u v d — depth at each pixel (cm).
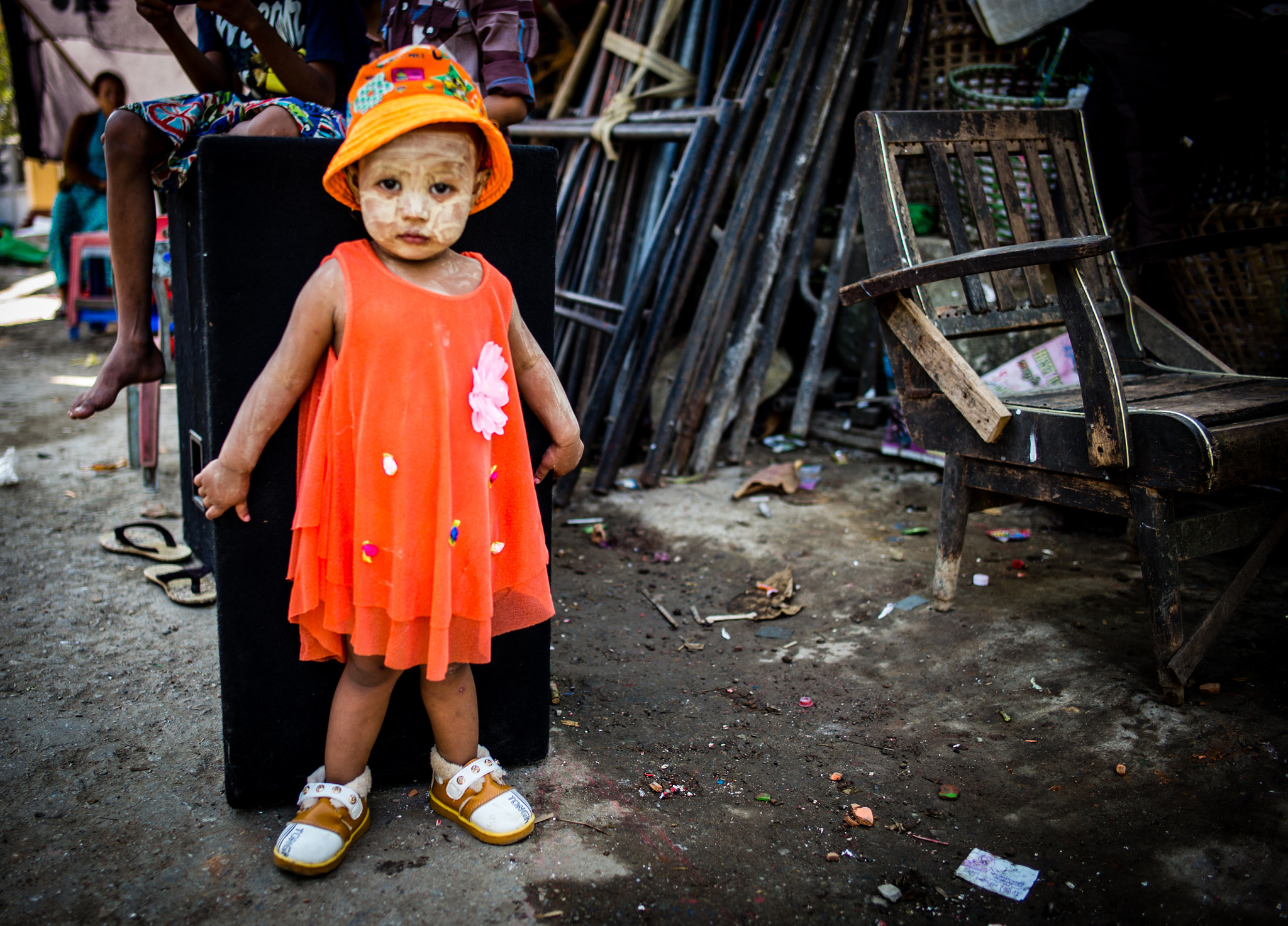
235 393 157
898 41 408
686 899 155
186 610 266
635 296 386
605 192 438
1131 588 272
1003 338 384
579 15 512
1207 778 183
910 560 302
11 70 695
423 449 145
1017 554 304
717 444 405
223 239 151
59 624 254
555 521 352
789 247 414
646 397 385
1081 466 212
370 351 142
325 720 175
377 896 152
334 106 232
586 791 185
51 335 703
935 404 251
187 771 187
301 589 151
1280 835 166
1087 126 350
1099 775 188
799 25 395
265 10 233
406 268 147
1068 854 166
